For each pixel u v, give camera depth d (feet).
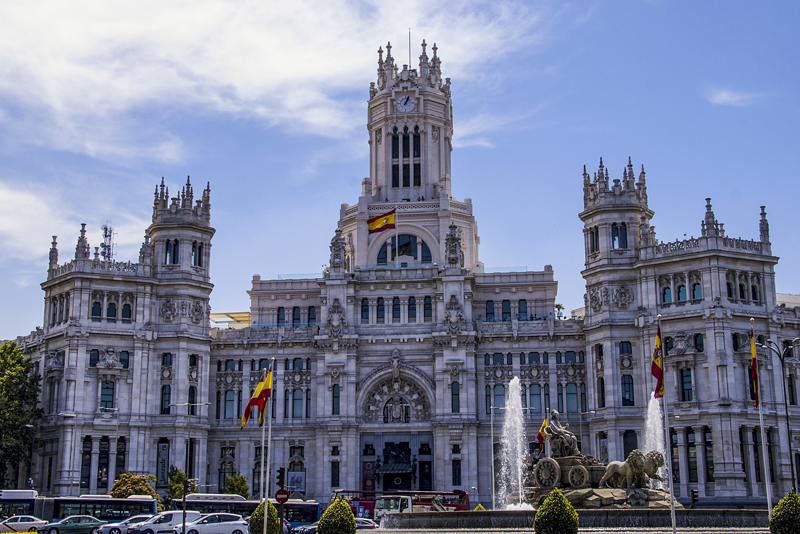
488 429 497.87
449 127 592.19
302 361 521.24
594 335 486.38
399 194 571.69
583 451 490.90
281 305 550.36
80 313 479.41
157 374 490.08
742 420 442.50
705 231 459.73
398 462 498.28
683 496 442.91
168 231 505.66
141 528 329.52
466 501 404.57
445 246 528.22
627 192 490.90
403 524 271.49
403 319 512.22
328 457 495.00
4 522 346.95
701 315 453.99
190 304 500.74
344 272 515.50
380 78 601.21
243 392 517.96
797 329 474.08
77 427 465.06
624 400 472.03
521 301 535.60
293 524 393.29
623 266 482.28
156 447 483.51
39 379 484.33
